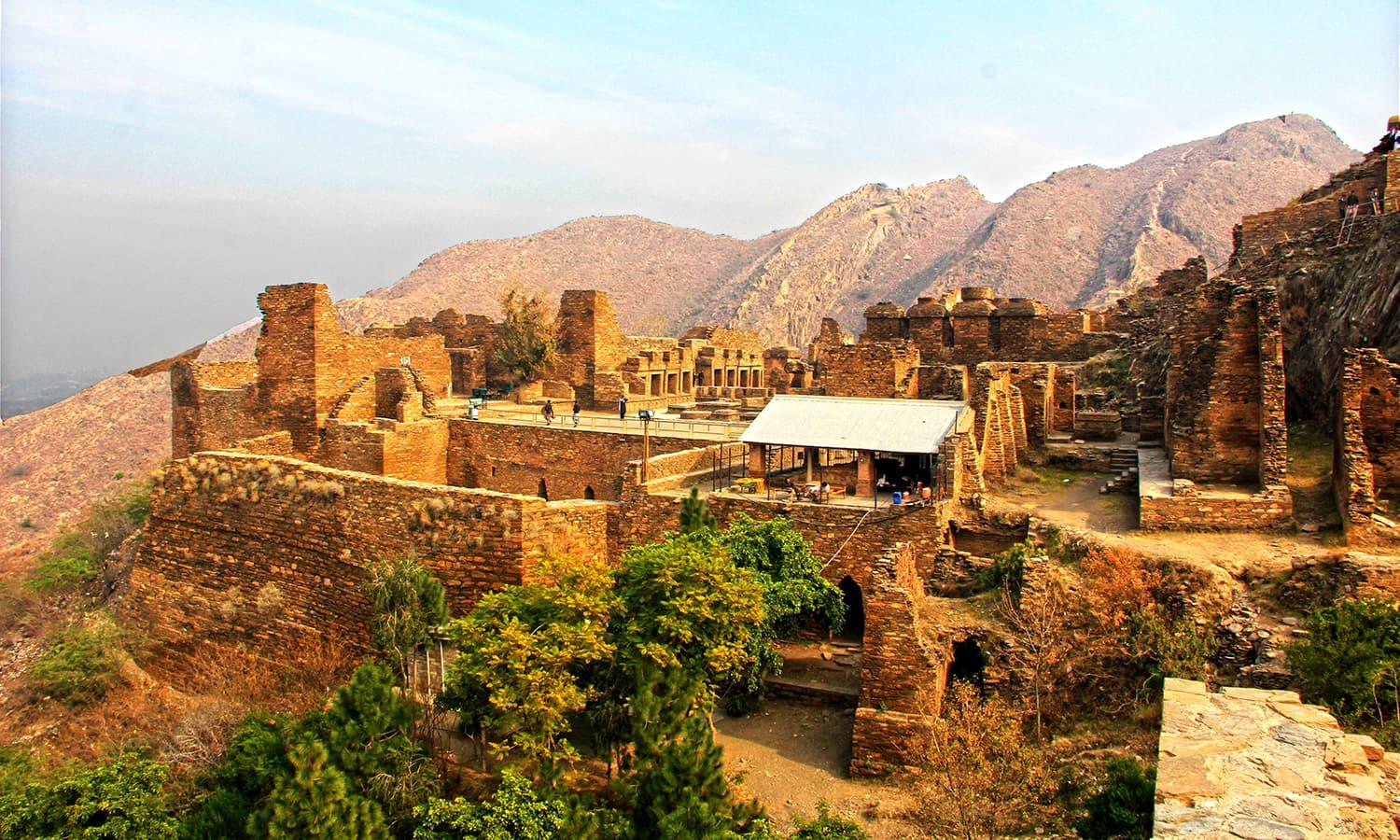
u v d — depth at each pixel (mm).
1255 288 35062
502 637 24672
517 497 32438
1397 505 29594
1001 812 20875
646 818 20500
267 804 22594
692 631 25766
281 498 36844
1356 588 25531
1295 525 29703
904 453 34031
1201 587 26906
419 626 28062
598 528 34438
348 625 34562
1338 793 11984
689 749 20891
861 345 46031
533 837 20969
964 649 28531
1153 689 24922
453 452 52094
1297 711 14516
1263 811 11570
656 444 44938
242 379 59094
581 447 47438
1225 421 33438
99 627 40406
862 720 25188
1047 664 26312
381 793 22781
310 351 50906
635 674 24688
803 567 31484
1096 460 40781
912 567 29766
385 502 34062
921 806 22594
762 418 37531
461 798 22500
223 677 35250
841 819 21188
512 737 25031
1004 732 22312
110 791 23359
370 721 23828
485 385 71312
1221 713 14461
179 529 39812
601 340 65500
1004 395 40094
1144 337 54594
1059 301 173500
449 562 32531
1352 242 40094
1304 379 37875
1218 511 30375
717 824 19531
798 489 35625
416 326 76000
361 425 48562
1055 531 31766
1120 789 18844
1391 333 33156
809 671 30766
